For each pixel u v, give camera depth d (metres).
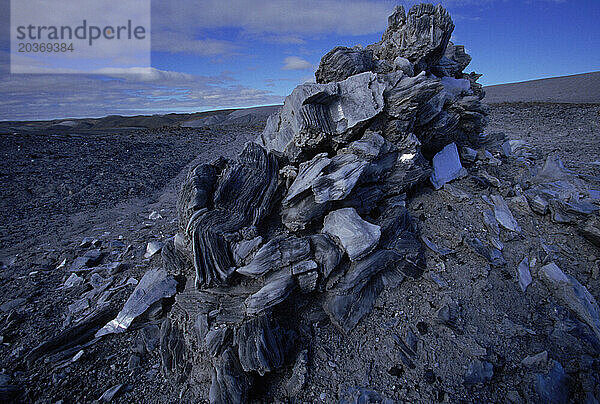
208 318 4.61
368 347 4.66
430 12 7.55
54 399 4.20
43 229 8.85
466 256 5.72
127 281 6.36
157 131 26.16
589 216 6.11
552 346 4.60
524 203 6.83
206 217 5.12
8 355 4.74
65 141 17.98
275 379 4.34
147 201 11.47
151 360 4.77
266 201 5.59
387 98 6.11
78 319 5.49
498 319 4.92
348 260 5.17
